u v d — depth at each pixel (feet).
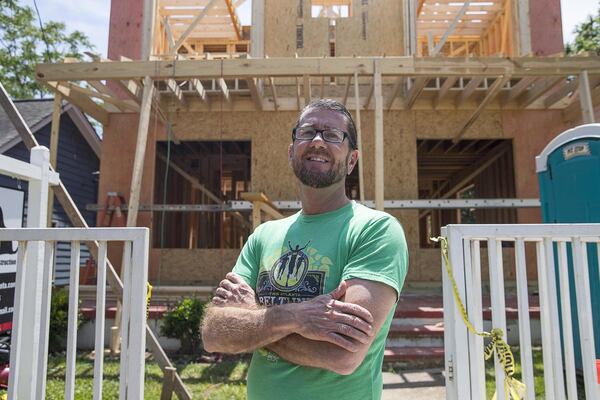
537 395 11.78
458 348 5.81
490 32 31.76
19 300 6.72
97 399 6.32
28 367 8.11
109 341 17.92
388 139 26.78
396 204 23.93
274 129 27.12
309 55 27.84
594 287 11.50
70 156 40.34
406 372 14.97
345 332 4.18
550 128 26.58
